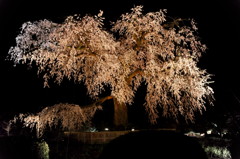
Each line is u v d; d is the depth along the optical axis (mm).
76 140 9594
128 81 9789
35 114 9109
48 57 8531
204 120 12094
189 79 8797
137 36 9523
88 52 9023
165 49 9352
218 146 8406
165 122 11812
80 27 8438
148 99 9719
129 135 3273
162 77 8812
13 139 6875
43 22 8914
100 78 8672
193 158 3082
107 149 3211
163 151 3076
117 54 9023
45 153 7094
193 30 9820
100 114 12938
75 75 9594
